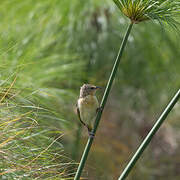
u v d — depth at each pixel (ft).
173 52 40.81
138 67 41.24
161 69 41.83
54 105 27.32
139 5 14.83
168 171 45.96
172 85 42.14
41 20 35.99
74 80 35.32
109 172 33.47
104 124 41.42
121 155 37.70
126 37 15.16
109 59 40.19
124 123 43.45
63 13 37.81
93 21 39.81
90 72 39.32
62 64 33.27
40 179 17.39
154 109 44.29
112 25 39.78
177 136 50.31
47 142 20.26
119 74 41.37
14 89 21.36
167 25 16.25
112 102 43.73
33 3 37.37
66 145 29.91
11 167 16.83
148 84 42.34
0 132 17.22
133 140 42.16
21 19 35.96
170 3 15.44
